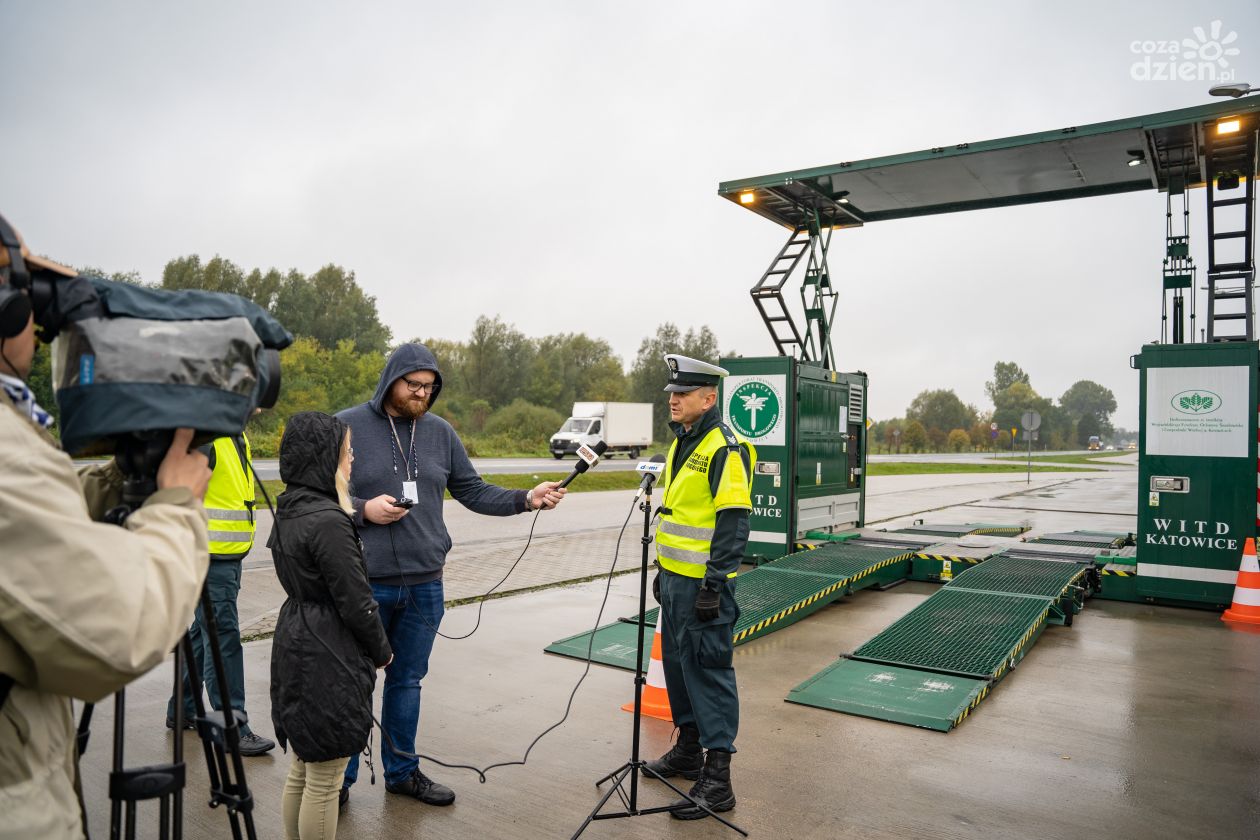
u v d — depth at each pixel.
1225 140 8.10
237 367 1.58
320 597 2.93
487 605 7.94
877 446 88.94
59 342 1.52
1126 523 16.22
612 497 20.66
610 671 5.87
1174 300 8.81
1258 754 4.41
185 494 1.54
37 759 1.38
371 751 3.93
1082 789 3.95
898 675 5.66
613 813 3.60
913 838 3.46
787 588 7.72
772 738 4.61
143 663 1.33
